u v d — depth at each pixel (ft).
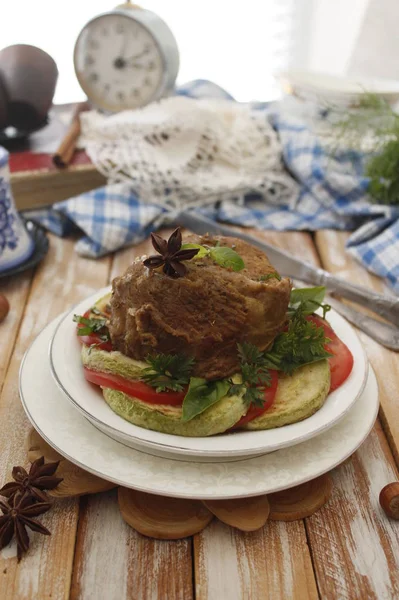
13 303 1.90
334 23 3.79
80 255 2.15
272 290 1.29
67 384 1.33
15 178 2.29
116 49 2.60
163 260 1.27
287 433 1.24
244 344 1.29
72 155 2.43
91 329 1.39
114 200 2.25
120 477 1.22
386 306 1.81
